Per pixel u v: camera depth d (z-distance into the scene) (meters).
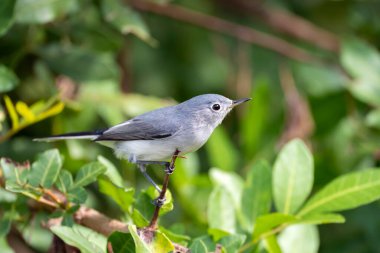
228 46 14.61
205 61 14.16
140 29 10.50
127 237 6.85
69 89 10.91
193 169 10.52
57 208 7.79
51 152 7.83
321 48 14.89
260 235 7.89
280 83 14.35
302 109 12.51
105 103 10.83
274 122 12.36
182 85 13.91
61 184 7.65
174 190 11.48
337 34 15.02
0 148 10.27
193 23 13.57
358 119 12.27
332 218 7.58
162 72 13.77
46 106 9.32
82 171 7.77
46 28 10.70
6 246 8.22
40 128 11.22
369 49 12.20
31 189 7.53
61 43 10.66
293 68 14.30
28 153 10.41
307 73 13.84
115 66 11.20
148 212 7.98
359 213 11.28
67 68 10.52
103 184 8.11
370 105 12.43
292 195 8.39
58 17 10.38
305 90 13.79
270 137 12.14
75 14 10.84
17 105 8.52
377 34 13.81
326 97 12.69
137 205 8.01
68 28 10.80
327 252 11.55
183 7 14.37
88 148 10.95
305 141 12.23
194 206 10.44
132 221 8.32
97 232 7.86
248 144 11.66
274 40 13.98
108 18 10.38
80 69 10.50
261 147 11.73
